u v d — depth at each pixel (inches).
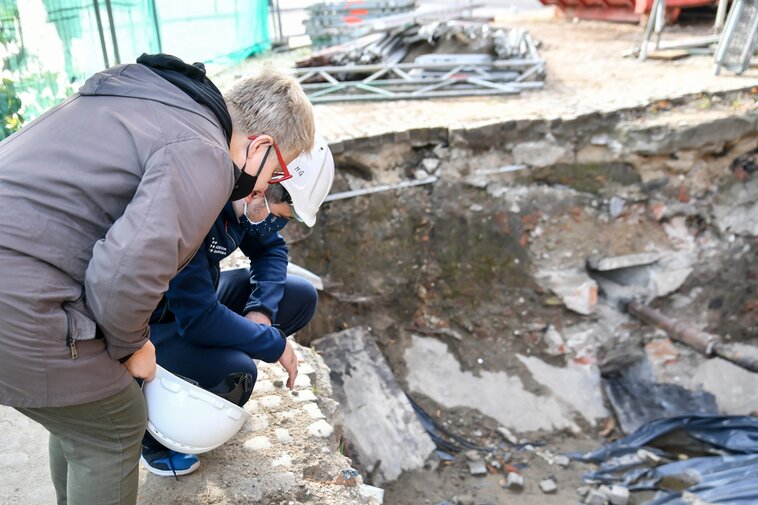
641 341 253.3
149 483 93.4
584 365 248.5
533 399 242.4
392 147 231.8
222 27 316.2
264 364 123.2
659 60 320.2
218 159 60.1
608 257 245.6
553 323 249.4
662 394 246.8
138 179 59.1
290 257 221.9
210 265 86.2
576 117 234.1
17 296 56.0
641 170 241.0
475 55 301.9
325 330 235.0
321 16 346.9
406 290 244.8
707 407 244.2
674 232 250.2
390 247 238.2
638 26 401.1
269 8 382.0
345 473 102.4
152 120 59.9
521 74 294.8
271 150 68.8
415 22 343.6
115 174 58.5
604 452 227.8
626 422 240.8
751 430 228.4
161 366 85.1
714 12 393.7
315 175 84.8
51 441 78.8
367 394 221.8
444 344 249.0
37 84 185.6
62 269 58.2
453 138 231.8
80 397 62.1
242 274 104.3
